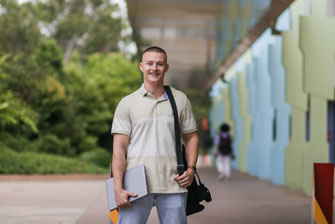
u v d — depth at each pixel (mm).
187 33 15320
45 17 41594
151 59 3566
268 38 13891
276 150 12695
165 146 3510
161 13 12922
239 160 18859
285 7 11492
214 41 16375
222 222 7355
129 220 3488
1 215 7965
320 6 10133
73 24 44719
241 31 14625
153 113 3537
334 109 12805
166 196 3492
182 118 3621
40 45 27812
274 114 14516
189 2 11664
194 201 3658
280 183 12688
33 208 8781
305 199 9984
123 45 50000
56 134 24625
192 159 3594
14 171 15891
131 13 13039
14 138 21719
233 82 20297
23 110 18688
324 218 4949
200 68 22562
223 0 11266
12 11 31156
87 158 22719
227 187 12406
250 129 17703
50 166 16812
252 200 9828
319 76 10117
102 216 7914
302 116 11500
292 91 11312
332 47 10148
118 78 35750
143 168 3424
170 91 3643
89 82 32438
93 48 47812
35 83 22719
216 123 25875
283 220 7523
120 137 3539
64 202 9617
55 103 24453
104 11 47219
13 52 29656
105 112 31000
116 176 3463
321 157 10383
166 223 3506
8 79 21344
